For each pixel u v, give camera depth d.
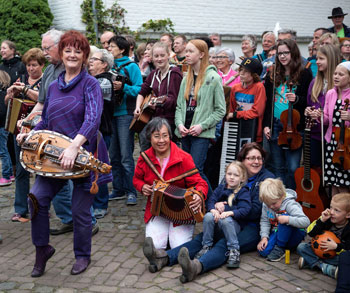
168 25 10.67
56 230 4.57
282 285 3.40
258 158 4.07
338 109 4.22
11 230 4.75
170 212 3.80
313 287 3.37
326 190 4.84
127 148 5.36
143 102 5.14
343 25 8.11
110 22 10.13
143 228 4.71
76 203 3.64
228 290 3.33
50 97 3.55
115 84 5.03
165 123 3.92
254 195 4.01
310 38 12.65
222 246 3.75
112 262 3.91
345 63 4.16
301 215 3.71
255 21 11.86
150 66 6.97
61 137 3.37
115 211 5.23
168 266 3.78
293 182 4.89
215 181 5.39
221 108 4.68
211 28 11.29
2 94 6.05
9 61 6.47
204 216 3.84
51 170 3.34
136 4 10.32
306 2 12.52
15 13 9.48
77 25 9.97
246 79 5.06
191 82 4.80
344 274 3.17
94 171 3.40
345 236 3.46
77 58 3.43
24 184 5.01
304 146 4.45
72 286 3.49
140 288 3.42
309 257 3.65
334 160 4.10
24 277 3.67
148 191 3.98
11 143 6.33
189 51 4.66
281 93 4.94
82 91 3.48
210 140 4.95
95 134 3.56
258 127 5.05
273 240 3.87
